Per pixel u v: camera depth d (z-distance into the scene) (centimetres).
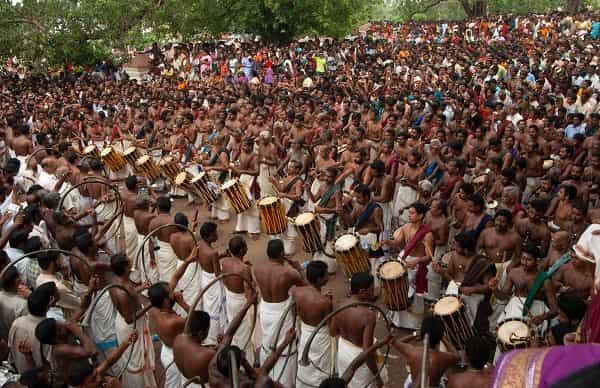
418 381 477
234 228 1130
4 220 784
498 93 1592
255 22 3200
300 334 588
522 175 999
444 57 2541
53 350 496
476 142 1152
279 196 955
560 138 1142
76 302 624
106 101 1891
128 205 871
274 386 447
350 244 720
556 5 5012
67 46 2491
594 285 546
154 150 1427
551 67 2050
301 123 1331
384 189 920
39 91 2130
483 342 447
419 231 734
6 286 573
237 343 646
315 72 2573
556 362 205
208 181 1122
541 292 605
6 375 527
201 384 478
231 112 1516
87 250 647
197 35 3256
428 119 1324
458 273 676
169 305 549
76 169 1014
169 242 764
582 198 881
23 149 1204
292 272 596
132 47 2912
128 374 593
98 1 2550
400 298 664
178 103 1703
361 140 1230
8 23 2423
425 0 4809
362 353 502
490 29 3719
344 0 3138
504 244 696
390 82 2022
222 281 670
